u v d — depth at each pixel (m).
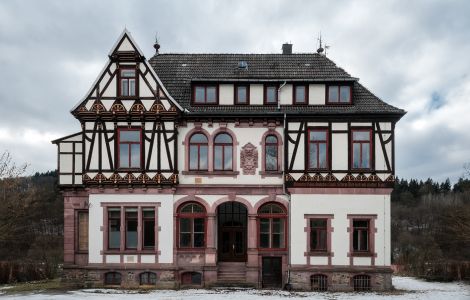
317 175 23.27
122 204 23.53
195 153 24.03
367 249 23.08
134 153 23.72
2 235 34.22
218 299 19.70
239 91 24.59
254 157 23.86
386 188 23.08
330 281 22.83
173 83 25.42
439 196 86.94
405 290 23.59
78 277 23.70
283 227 23.81
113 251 23.33
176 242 23.52
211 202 23.75
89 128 23.72
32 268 28.64
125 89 23.80
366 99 24.22
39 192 42.81
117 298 19.91
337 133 23.45
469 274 30.34
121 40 23.77
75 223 24.41
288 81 24.27
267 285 23.58
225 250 25.52
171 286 23.03
